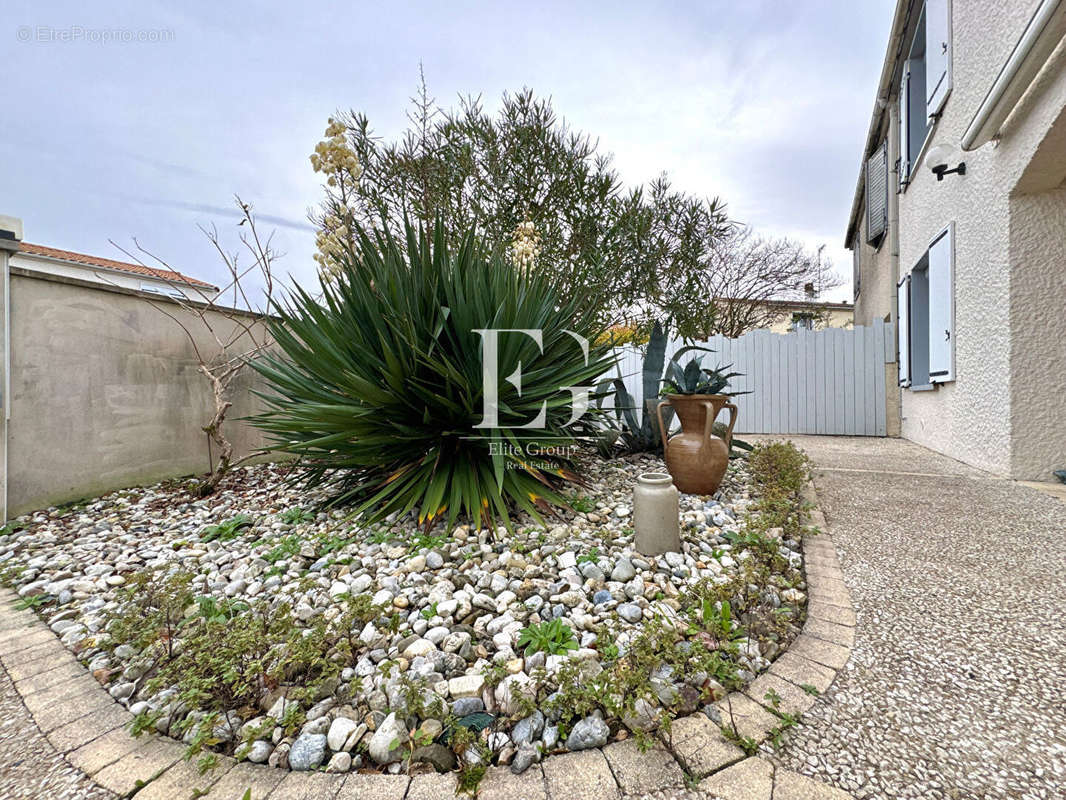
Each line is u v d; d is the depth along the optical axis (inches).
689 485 110.3
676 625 57.4
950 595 66.1
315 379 106.9
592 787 37.3
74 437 122.9
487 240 148.7
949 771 38.0
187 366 151.3
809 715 44.2
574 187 209.5
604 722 43.4
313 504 114.5
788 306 482.3
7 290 109.3
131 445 135.7
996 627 57.9
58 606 71.4
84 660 57.3
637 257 212.8
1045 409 124.8
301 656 47.0
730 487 119.6
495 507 96.3
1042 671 49.6
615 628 56.9
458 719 44.0
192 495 129.6
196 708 42.7
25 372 113.3
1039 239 122.3
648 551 77.8
